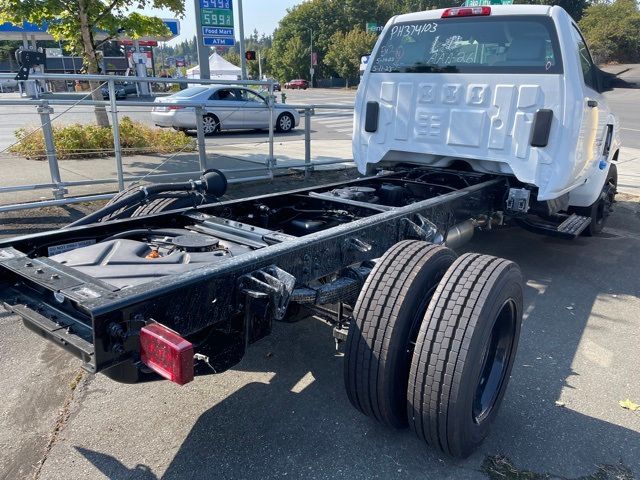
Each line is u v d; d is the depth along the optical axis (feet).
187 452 9.15
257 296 7.86
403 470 8.84
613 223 25.36
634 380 11.77
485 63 15.79
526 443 9.61
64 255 9.06
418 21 17.11
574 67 14.71
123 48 139.44
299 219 14.23
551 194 14.98
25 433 9.55
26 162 31.96
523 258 19.93
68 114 38.52
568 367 12.25
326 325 14.01
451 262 9.90
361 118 18.43
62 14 34.68
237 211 13.25
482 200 15.71
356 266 11.05
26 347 12.59
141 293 6.88
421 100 16.78
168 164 32.83
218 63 115.24
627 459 9.26
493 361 9.93
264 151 42.19
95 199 23.00
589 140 16.58
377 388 8.71
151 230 11.03
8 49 188.55
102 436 9.52
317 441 9.49
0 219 21.54
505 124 15.31
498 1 26.71
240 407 10.45
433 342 8.35
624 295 16.58
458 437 8.45
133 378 7.36
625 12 195.11
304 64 290.97
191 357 6.43
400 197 15.94
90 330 7.65
